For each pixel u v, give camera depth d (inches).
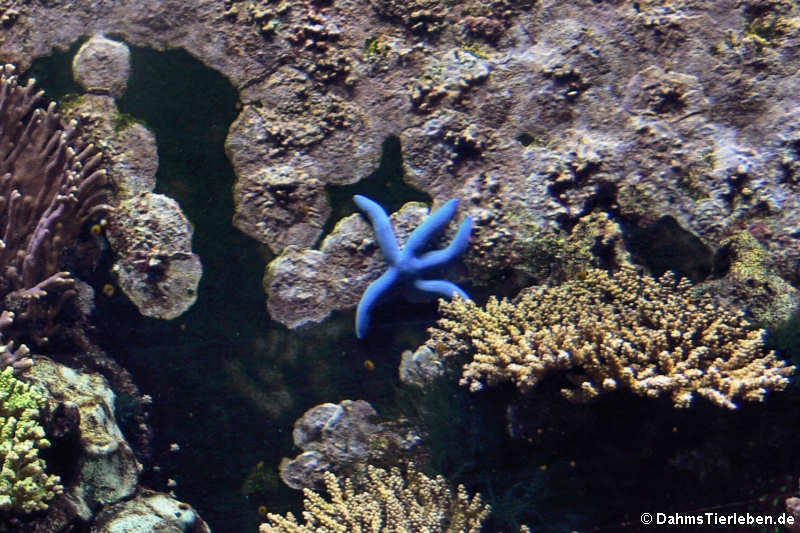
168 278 97.7
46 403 89.9
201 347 97.8
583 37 97.7
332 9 98.1
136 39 98.3
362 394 97.5
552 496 94.6
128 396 97.2
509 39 98.0
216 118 98.3
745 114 97.3
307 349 97.8
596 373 91.8
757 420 92.6
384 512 94.0
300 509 97.3
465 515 93.7
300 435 97.5
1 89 96.6
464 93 97.8
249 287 97.9
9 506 86.4
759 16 97.9
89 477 91.2
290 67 98.2
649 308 93.7
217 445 97.7
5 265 94.5
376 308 97.0
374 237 97.4
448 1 98.0
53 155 96.6
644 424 93.2
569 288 95.7
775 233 96.0
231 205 98.0
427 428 96.0
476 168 97.9
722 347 92.6
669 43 97.7
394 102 98.1
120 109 98.2
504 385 94.6
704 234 96.6
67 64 98.4
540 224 97.0
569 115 97.7
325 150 98.1
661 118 97.4
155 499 93.4
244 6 98.2
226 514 97.3
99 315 97.7
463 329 94.4
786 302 93.7
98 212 97.0
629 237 97.1
